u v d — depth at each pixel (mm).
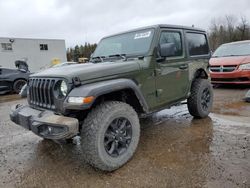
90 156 2680
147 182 2551
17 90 10234
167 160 2992
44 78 2924
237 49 8188
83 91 2541
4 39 26578
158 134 3912
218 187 2367
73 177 2752
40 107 3049
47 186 2596
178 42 4016
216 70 7719
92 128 2654
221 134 3771
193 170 2715
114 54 3920
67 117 2572
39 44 29312
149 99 3434
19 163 3158
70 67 3145
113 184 2566
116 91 2896
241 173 2590
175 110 5375
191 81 4320
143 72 3287
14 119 3229
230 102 5918
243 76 7227
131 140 3023
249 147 3240
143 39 3621
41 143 3814
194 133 3877
